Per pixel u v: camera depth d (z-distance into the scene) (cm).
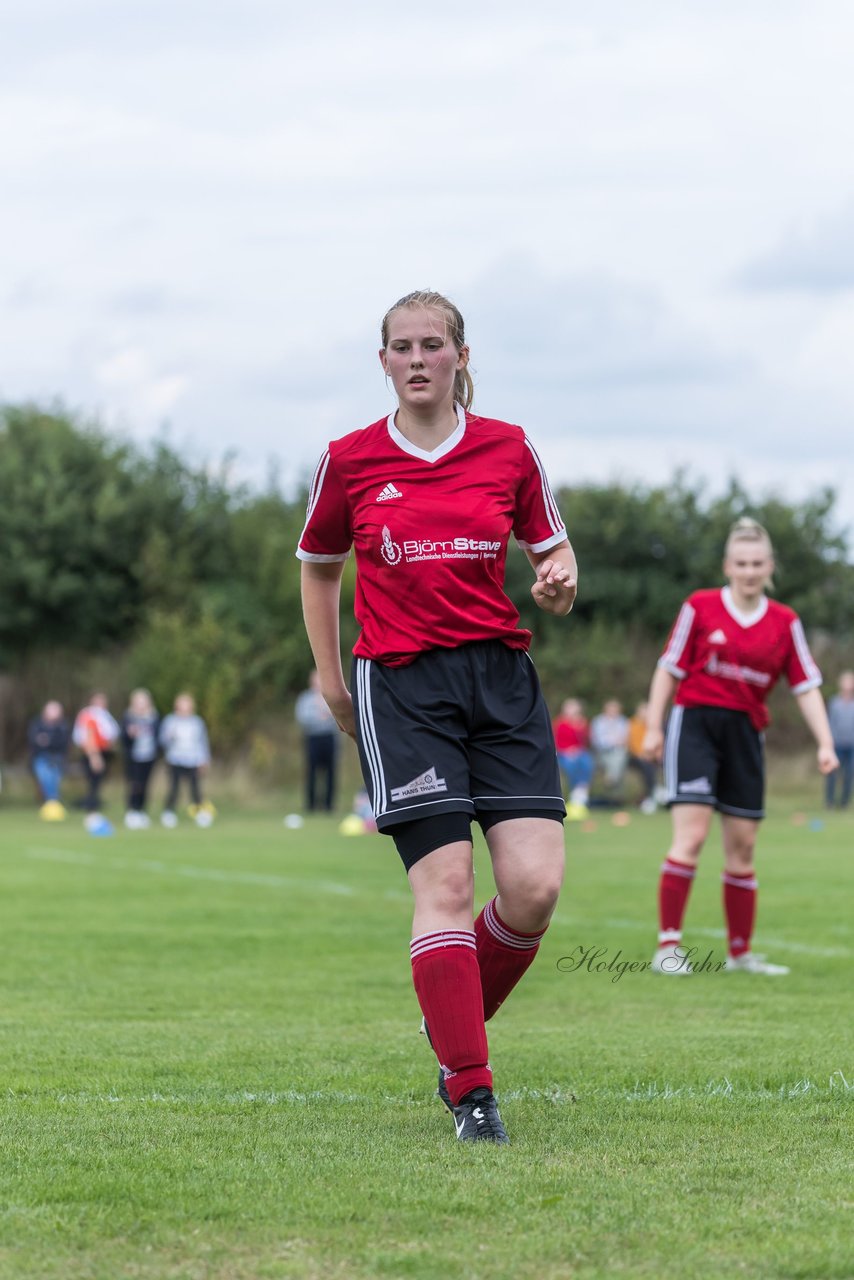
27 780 8988
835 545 10106
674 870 2280
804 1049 1609
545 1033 1736
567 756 7638
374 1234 923
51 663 9250
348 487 1253
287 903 3316
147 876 4012
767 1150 1143
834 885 3684
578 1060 1545
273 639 9231
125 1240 914
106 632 9444
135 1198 999
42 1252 891
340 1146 1152
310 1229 932
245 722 8919
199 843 5406
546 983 2172
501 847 1205
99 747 7300
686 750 2277
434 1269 859
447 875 1184
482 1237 916
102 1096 1369
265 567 9450
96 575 9294
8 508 9194
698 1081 1429
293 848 5144
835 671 9631
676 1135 1195
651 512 10094
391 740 1202
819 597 9844
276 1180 1043
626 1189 1021
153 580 9275
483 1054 1181
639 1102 1330
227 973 2275
